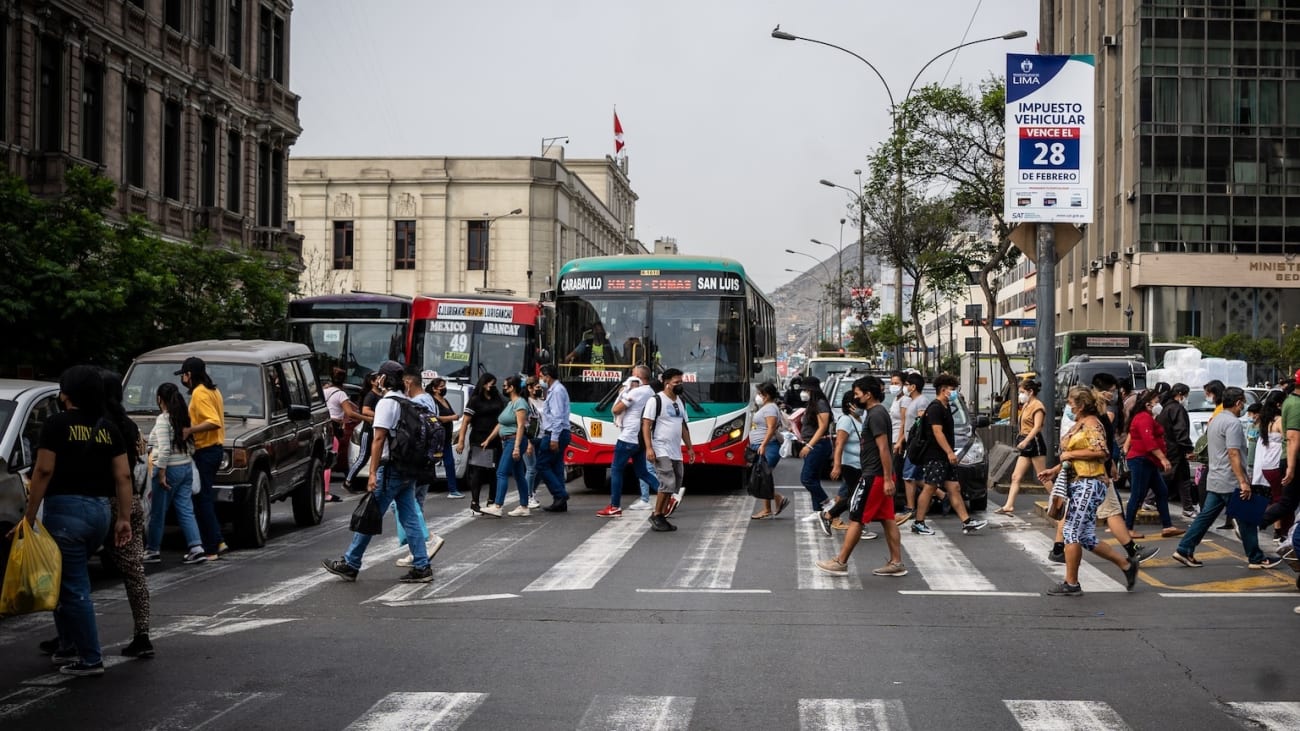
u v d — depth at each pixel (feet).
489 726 22.52
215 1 119.24
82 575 26.63
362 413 66.74
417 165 248.52
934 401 53.62
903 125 128.06
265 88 130.31
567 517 60.34
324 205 248.11
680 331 72.59
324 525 57.16
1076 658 28.53
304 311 90.22
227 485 47.06
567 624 32.63
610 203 324.60
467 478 77.66
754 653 28.94
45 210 71.77
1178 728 22.57
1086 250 244.42
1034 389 61.05
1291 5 210.79
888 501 41.45
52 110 92.94
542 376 62.95
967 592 38.32
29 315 68.28
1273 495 46.68
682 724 22.66
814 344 497.87
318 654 28.84
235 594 37.83
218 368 51.39
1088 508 37.96
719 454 71.92
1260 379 190.49
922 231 162.30
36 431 36.09
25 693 25.09
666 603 36.01
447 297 91.81
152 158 107.45
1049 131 61.46
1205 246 211.20
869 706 23.98
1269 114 211.20
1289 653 29.19
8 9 86.53
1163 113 211.41
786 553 47.16
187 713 23.49
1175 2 211.41
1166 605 36.11
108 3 99.35
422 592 38.19
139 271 72.38
